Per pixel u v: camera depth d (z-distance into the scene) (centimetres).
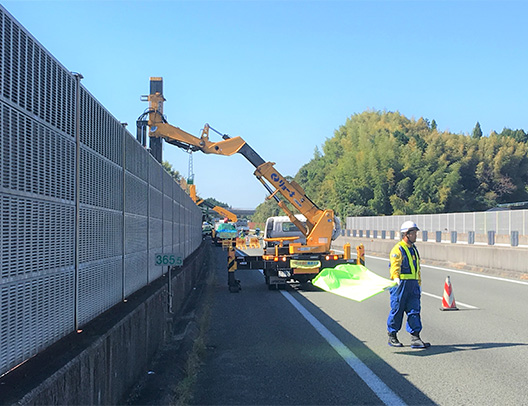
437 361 798
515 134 12175
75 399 459
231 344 947
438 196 8512
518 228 4112
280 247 1873
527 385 675
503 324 1090
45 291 489
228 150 2033
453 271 2344
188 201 2536
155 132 2019
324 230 1844
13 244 422
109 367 577
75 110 589
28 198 454
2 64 403
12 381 405
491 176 9406
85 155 628
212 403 636
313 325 1112
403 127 12094
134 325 718
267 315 1253
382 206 8694
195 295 1656
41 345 476
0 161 399
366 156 9188
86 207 628
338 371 757
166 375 727
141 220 1022
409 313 893
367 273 1029
